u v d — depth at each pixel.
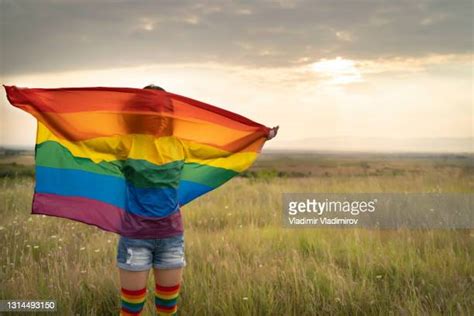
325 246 5.88
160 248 3.60
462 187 7.42
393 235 6.37
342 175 8.48
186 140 3.91
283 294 4.51
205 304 4.42
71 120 3.68
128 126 3.66
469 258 5.46
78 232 6.56
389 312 4.26
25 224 6.55
